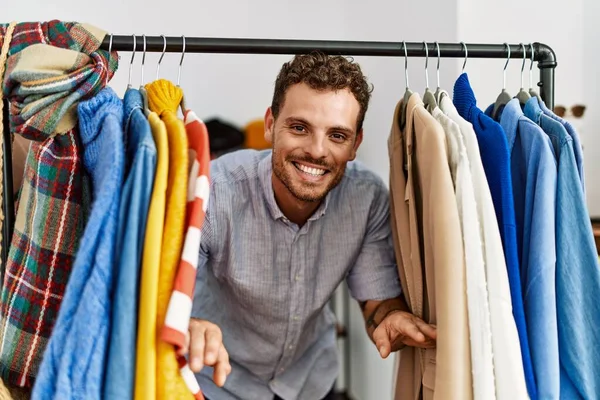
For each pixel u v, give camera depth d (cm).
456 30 140
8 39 78
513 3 142
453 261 78
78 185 76
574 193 81
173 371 65
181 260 65
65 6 206
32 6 203
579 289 81
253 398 124
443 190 79
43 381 62
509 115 88
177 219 66
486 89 142
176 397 65
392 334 94
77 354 62
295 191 93
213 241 105
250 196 107
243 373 124
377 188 112
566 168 81
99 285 63
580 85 146
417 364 97
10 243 81
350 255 111
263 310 111
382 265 111
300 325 113
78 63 77
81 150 77
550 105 98
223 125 224
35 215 75
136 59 216
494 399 77
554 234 81
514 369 76
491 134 84
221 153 223
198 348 75
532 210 83
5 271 78
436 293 80
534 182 83
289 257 108
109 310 64
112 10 211
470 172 80
